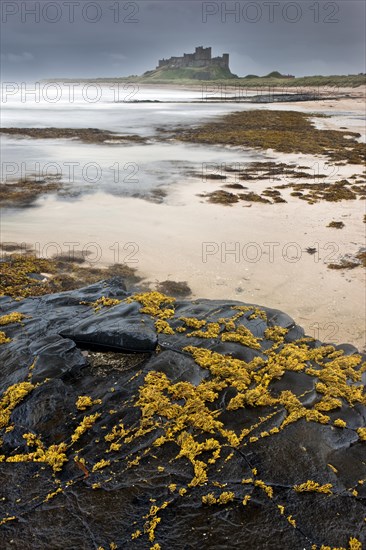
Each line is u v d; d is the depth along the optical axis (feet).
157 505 13.09
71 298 25.39
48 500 13.33
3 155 80.28
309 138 97.71
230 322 22.04
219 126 124.26
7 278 31.76
